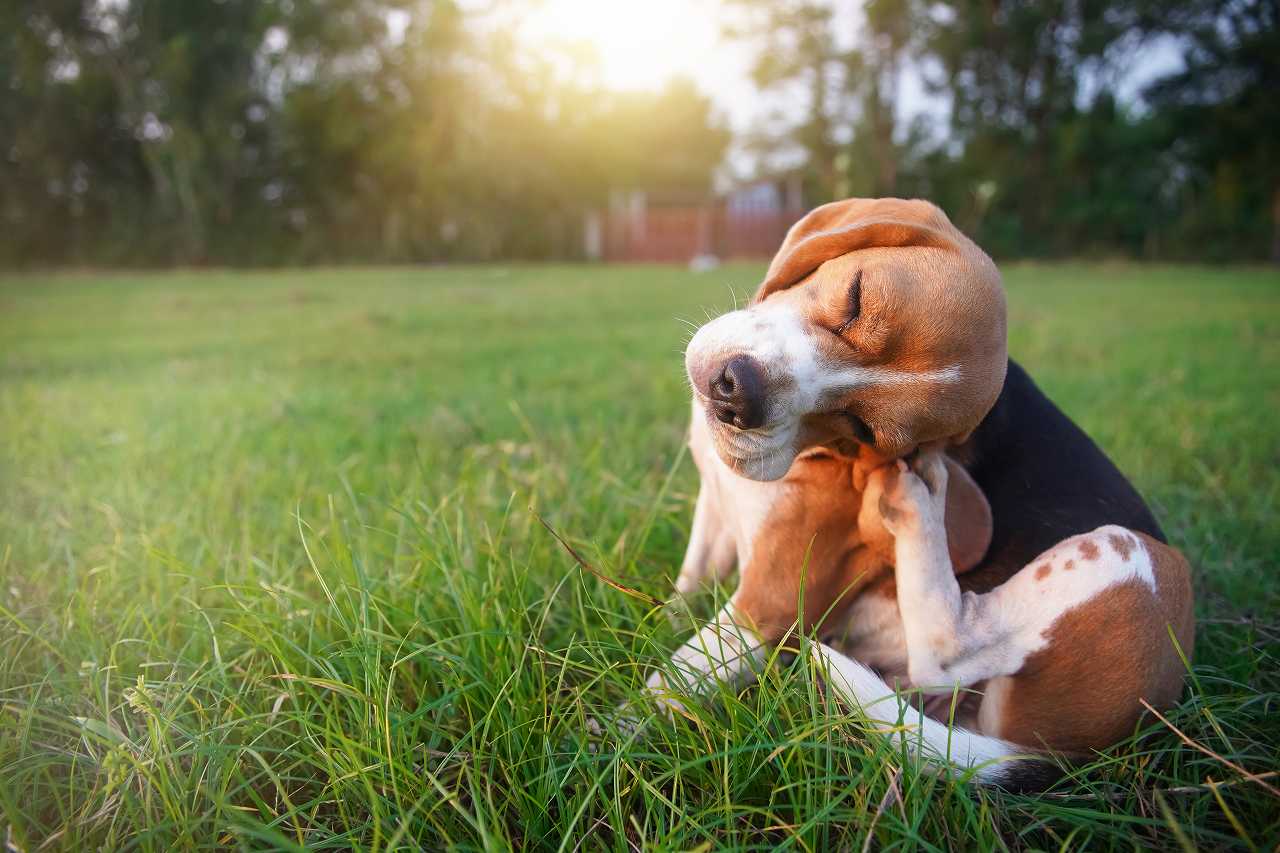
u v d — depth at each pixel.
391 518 0.94
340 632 0.75
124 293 4.75
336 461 1.17
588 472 1.08
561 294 4.48
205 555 0.88
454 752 0.62
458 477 1.05
